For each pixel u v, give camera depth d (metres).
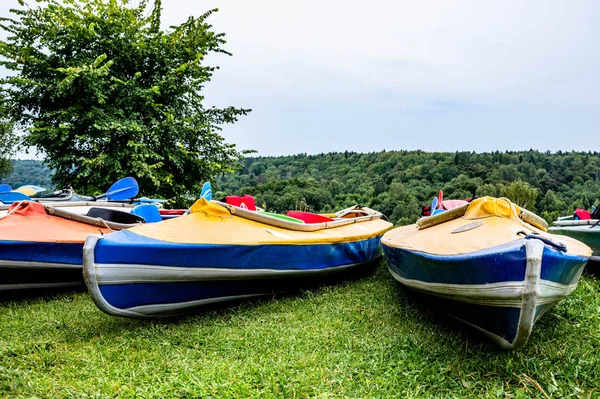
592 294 5.56
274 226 5.96
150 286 4.64
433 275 4.33
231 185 59.25
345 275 7.19
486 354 3.95
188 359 3.90
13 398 3.18
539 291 3.37
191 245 4.79
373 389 3.41
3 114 14.38
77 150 13.82
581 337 4.26
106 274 4.33
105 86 13.12
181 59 15.11
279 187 44.62
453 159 88.75
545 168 83.31
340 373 3.65
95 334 4.51
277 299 5.86
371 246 7.41
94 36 13.43
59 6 13.93
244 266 5.22
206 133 15.34
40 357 3.87
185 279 4.81
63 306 5.56
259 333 4.48
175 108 15.04
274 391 3.34
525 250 3.41
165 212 9.47
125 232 4.68
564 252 3.71
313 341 4.31
